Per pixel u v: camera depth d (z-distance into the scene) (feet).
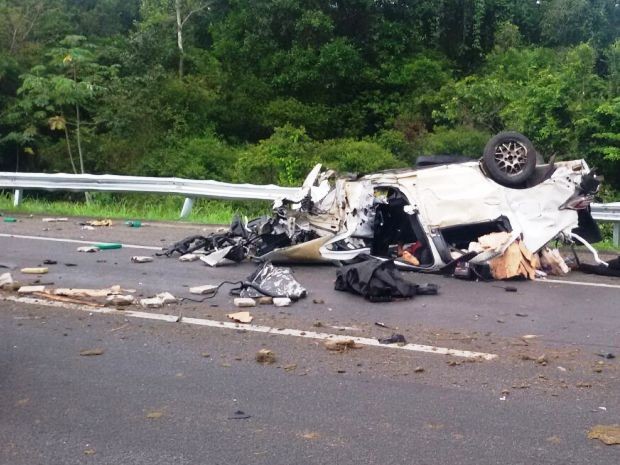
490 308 25.12
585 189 30.96
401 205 31.32
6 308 24.21
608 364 19.44
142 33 91.09
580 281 29.84
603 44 94.38
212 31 101.30
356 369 18.81
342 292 27.17
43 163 82.43
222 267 31.73
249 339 21.24
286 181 76.33
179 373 18.43
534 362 19.49
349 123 95.20
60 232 41.60
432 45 102.58
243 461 13.74
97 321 22.89
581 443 14.61
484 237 29.99
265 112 92.79
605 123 57.62
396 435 14.92
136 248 36.29
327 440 14.66
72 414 15.85
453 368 18.95
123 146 81.61
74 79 80.64
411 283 26.78
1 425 15.29
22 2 90.33
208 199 54.49
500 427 15.34
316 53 95.30
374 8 99.50
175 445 14.40
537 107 60.44
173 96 87.66
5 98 81.92
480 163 31.12
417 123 89.81
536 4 103.04
